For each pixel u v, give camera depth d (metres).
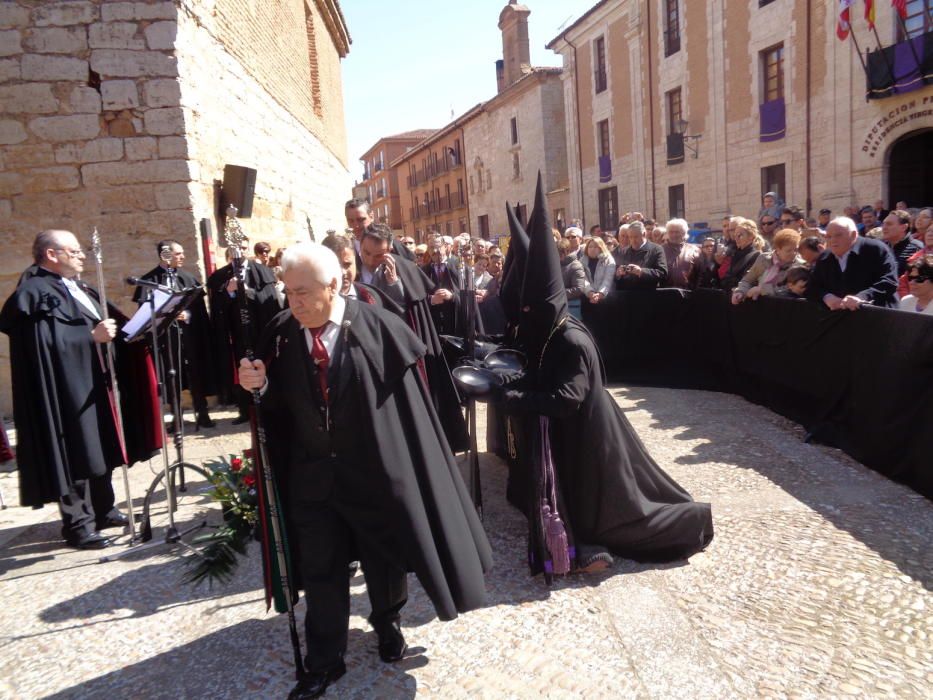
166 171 7.30
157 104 7.22
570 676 2.68
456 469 2.86
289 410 2.70
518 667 2.76
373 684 2.71
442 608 2.55
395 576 2.80
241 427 6.93
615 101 26.66
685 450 5.20
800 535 3.67
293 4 13.66
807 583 3.21
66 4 7.04
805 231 8.48
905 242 6.64
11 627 3.32
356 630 3.11
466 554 2.68
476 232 44.06
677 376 7.56
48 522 4.76
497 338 5.56
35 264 4.27
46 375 4.02
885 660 2.64
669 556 3.53
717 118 21.03
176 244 6.76
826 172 17.23
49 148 7.19
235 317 6.86
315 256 2.49
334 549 2.67
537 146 33.97
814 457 4.84
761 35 18.88
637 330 7.80
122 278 7.35
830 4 16.47
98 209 7.28
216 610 3.38
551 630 3.01
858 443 4.75
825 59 16.86
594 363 3.35
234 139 9.07
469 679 2.71
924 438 4.05
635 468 3.53
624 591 3.28
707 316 7.23
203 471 3.99
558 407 3.22
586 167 29.67
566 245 8.07
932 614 2.90
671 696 2.53
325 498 2.63
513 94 35.66
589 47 28.11
